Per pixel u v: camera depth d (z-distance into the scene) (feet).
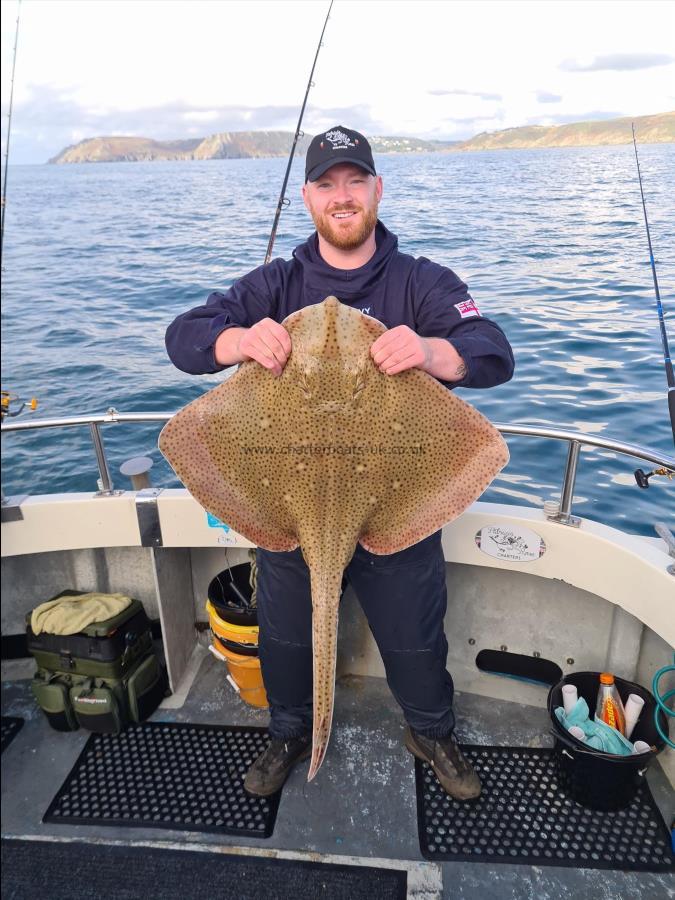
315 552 5.97
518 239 49.34
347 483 5.90
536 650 10.10
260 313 7.41
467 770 8.58
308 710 8.77
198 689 10.73
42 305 46.62
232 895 7.39
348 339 5.65
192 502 9.77
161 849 7.97
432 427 5.77
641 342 27.66
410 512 6.11
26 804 8.68
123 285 51.11
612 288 35.42
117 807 8.59
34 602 11.46
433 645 8.01
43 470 24.09
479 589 10.07
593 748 7.89
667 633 7.78
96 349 36.14
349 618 10.42
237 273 51.39
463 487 5.91
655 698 8.25
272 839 8.07
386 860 7.76
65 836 8.18
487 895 7.32
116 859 7.86
